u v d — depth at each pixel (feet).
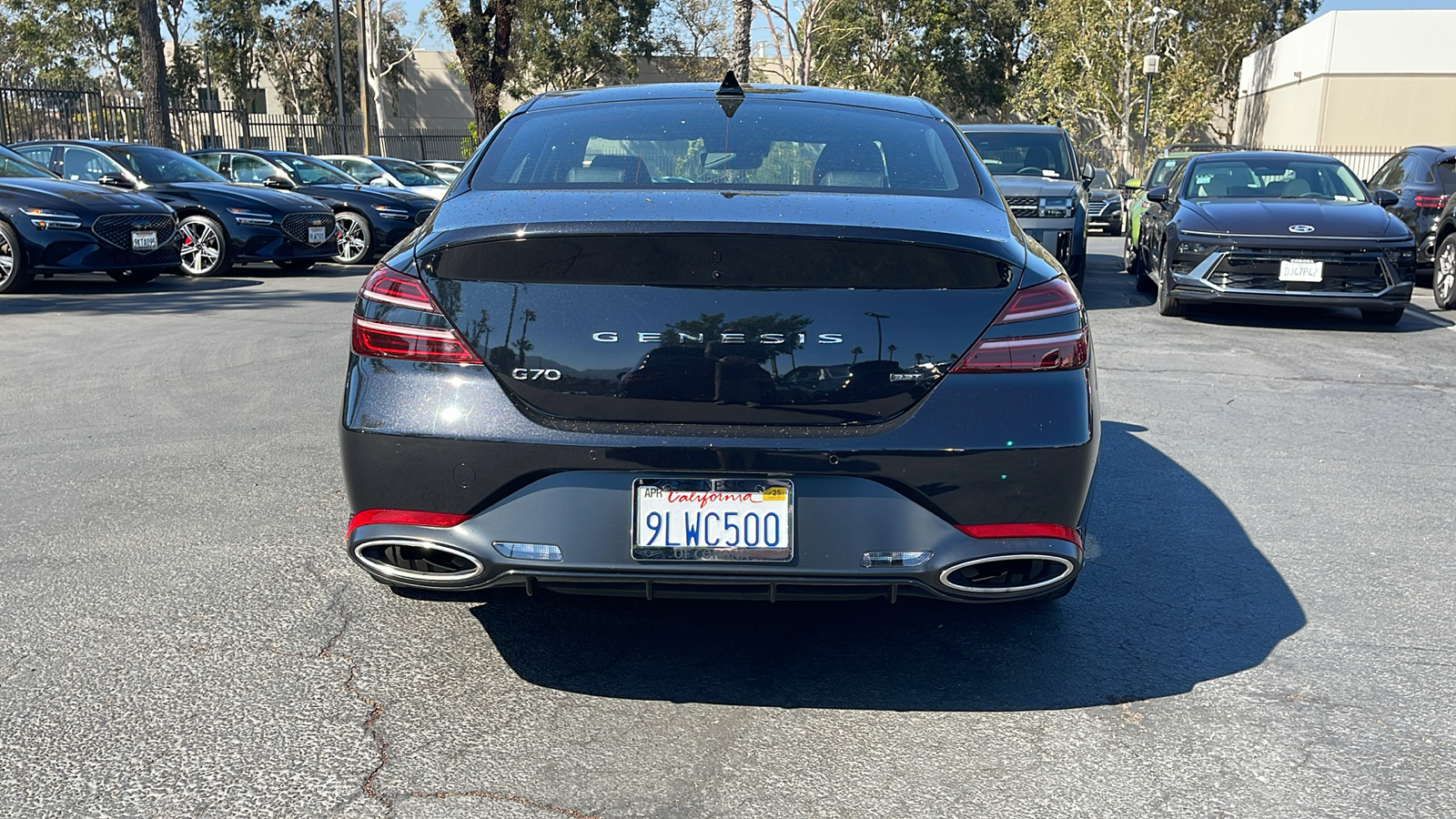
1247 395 22.79
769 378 8.52
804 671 10.21
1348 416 21.06
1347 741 9.02
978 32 174.40
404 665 10.15
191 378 22.41
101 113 74.08
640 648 10.62
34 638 10.52
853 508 8.56
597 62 152.35
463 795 8.04
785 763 8.57
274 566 12.45
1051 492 8.73
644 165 10.55
